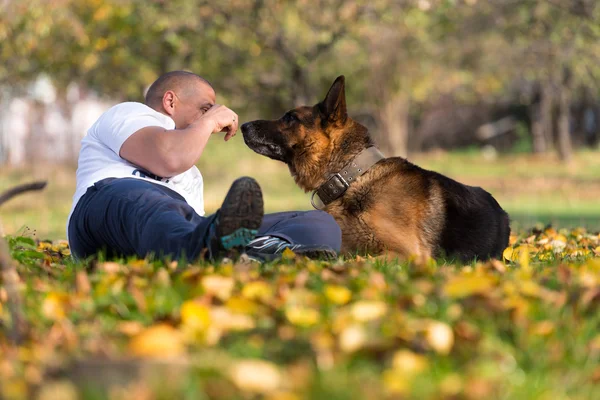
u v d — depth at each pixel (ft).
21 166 151.23
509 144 222.48
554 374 12.33
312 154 28.99
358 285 17.22
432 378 11.90
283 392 10.84
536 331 13.88
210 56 100.68
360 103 138.72
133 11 91.40
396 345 13.00
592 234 42.01
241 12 94.53
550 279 18.25
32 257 23.12
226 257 19.51
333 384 11.21
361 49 115.03
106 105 176.76
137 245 21.68
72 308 15.49
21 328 13.82
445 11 99.14
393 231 27.17
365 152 28.66
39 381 11.41
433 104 184.85
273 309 14.96
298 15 97.04
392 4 94.32
